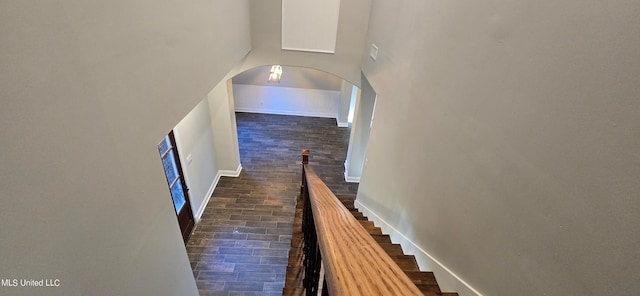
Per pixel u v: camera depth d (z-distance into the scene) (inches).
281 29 158.2
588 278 32.2
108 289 47.9
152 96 60.1
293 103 318.7
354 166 212.7
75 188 40.1
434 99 73.4
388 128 112.4
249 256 152.3
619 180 28.6
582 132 32.7
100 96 44.4
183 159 150.0
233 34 122.4
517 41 43.9
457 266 62.2
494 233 49.6
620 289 28.9
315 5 152.4
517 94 43.8
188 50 77.8
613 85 29.1
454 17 64.2
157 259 65.2
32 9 32.4
